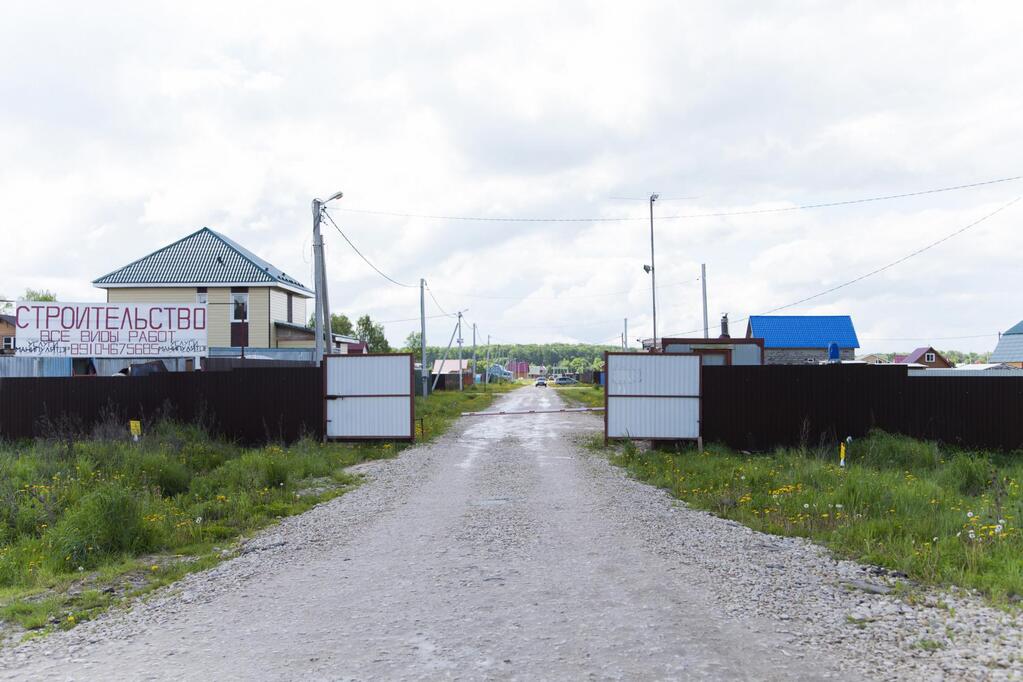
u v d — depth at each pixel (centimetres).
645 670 457
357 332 7844
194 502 1159
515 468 1463
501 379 11306
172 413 1819
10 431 1750
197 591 688
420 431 2136
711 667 461
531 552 773
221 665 491
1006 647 488
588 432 2233
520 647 502
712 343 2392
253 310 3559
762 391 1666
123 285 3541
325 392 1839
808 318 4850
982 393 1577
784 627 536
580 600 606
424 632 539
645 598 609
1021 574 643
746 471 1271
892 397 1612
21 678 484
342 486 1307
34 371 2275
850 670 454
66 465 1347
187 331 2236
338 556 792
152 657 514
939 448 1561
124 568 791
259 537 922
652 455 1576
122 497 909
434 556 769
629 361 1736
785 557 746
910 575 671
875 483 1038
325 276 2180
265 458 1431
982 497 1033
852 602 595
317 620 580
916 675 445
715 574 682
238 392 1830
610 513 995
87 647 545
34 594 710
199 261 3650
